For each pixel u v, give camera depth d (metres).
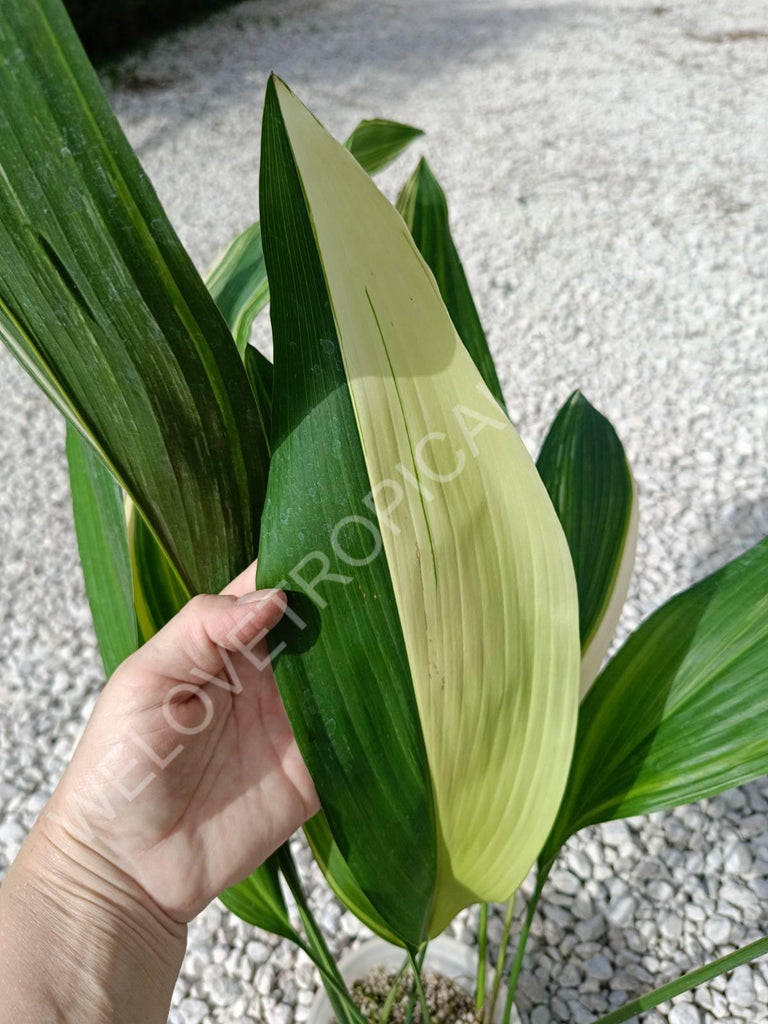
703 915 0.69
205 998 0.68
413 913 0.32
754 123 2.11
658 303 1.51
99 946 0.30
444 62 2.79
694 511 1.09
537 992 0.64
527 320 1.50
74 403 0.23
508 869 0.33
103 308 0.21
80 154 0.19
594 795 0.36
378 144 0.37
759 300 1.49
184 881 0.32
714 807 0.77
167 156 2.28
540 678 0.29
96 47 2.91
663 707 0.36
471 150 2.14
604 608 0.42
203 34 3.20
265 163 0.23
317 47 3.03
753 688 0.34
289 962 0.69
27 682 0.98
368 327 0.25
